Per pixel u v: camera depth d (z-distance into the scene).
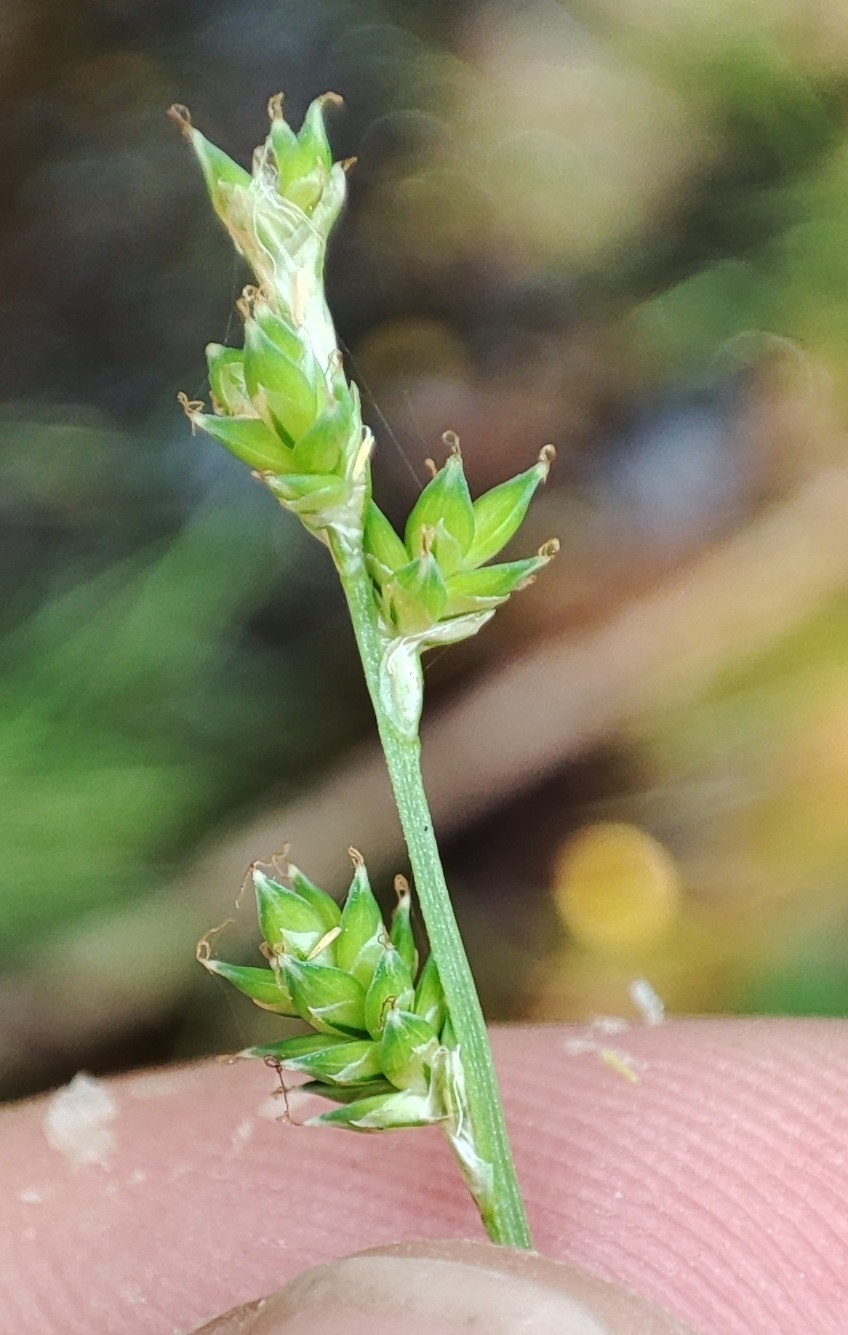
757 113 0.19
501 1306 0.10
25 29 0.21
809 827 0.17
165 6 0.22
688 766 0.17
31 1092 0.16
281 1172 0.13
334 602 0.18
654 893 0.17
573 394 0.19
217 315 0.20
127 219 0.21
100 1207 0.13
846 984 0.16
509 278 0.20
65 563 0.18
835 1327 0.12
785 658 0.18
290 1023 0.17
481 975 0.17
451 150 0.21
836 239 0.18
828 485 0.18
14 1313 0.12
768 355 0.18
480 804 0.18
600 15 0.20
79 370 0.20
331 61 0.21
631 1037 0.14
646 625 0.18
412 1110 0.10
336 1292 0.10
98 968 0.16
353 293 0.21
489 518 0.10
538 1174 0.13
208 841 0.17
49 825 0.15
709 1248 0.12
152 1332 0.12
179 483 0.18
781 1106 0.13
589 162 0.20
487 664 0.18
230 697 0.17
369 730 0.18
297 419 0.10
